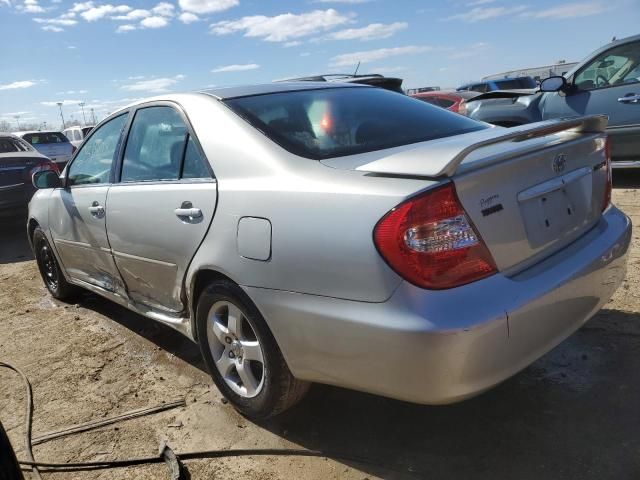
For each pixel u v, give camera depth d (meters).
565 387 2.82
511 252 2.17
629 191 6.83
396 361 2.00
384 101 3.26
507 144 2.36
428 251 1.96
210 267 2.68
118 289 3.79
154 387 3.30
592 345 3.18
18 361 3.84
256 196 2.46
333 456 2.51
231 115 2.83
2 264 6.76
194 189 2.80
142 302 3.54
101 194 3.64
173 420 2.92
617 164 6.98
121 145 3.60
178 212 2.87
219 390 2.93
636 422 2.50
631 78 6.76
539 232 2.30
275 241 2.33
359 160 2.38
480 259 2.05
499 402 2.76
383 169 2.16
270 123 2.76
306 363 2.32
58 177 4.38
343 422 2.75
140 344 3.95
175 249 2.93
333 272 2.13
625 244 2.74
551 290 2.18
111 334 4.18
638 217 5.61
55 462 2.66
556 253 2.38
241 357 2.73
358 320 2.06
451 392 1.98
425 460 2.42
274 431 2.74
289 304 2.29
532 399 2.75
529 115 7.67
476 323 1.94
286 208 2.32
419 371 1.96
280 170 2.47
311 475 2.40
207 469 2.51
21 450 2.79
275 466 2.48
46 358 3.85
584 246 2.50
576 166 2.59
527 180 2.28
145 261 3.23
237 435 2.74
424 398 2.01
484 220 2.08
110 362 3.70
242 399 2.77
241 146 2.68
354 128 2.83
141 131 3.44
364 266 2.05
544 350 2.23
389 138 2.76
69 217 4.11
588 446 2.39
